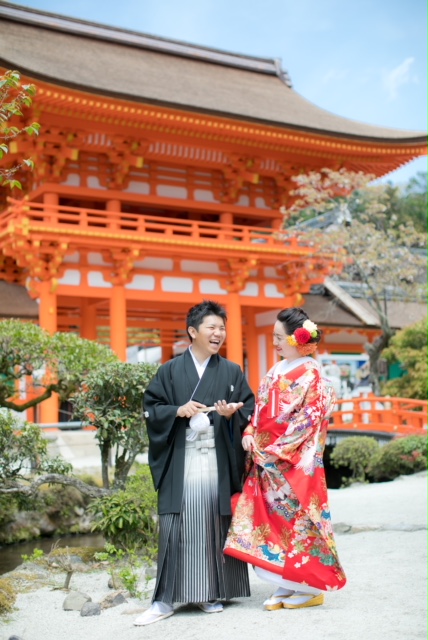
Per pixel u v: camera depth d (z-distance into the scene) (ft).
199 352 17.02
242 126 74.13
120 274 73.41
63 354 30.27
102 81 72.84
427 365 70.49
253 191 87.15
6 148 19.44
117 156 74.79
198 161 80.74
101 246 71.05
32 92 20.06
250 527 16.38
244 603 17.20
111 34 91.40
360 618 15.14
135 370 26.68
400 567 20.31
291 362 16.71
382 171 96.22
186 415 16.08
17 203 68.03
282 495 16.10
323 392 16.34
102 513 26.11
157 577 16.29
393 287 97.81
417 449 49.88
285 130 76.64
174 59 96.48
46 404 64.75
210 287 80.33
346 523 28.71
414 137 85.35
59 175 73.31
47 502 38.83
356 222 85.10
